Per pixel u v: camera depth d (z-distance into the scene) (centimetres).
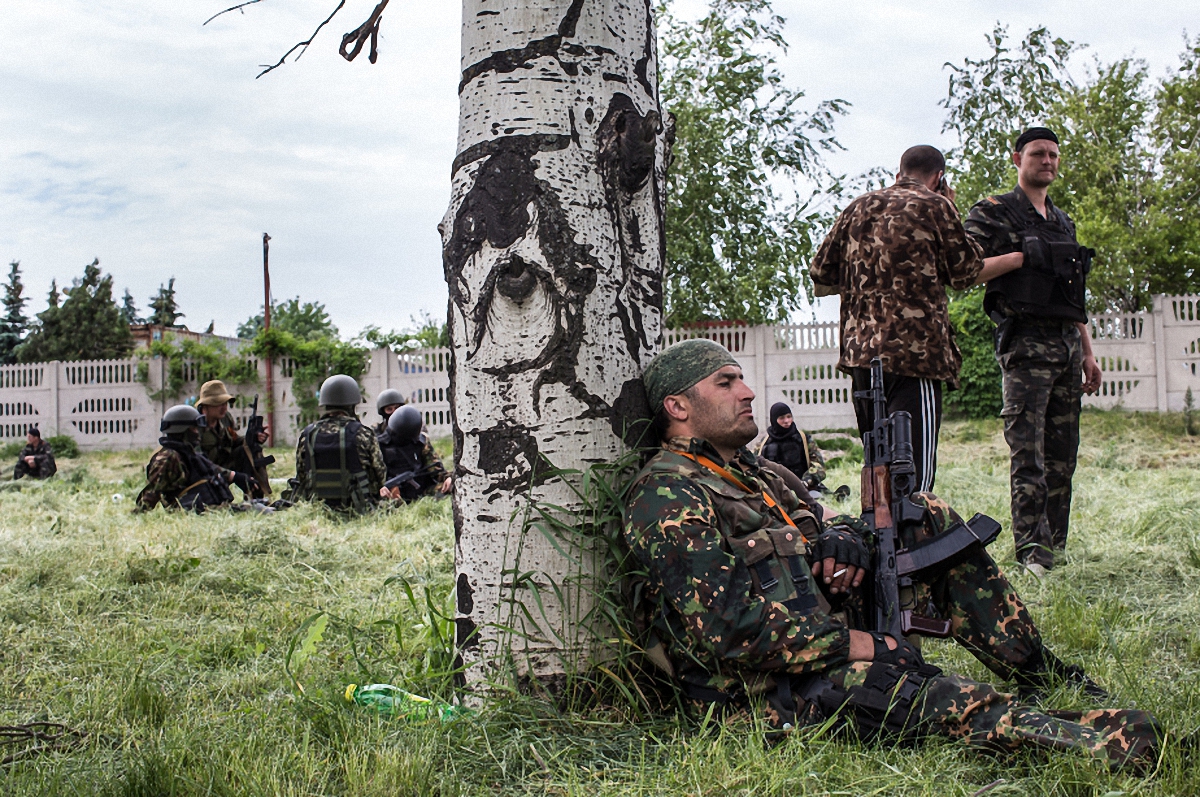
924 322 389
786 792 220
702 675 273
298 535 686
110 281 4103
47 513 870
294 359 2150
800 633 254
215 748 242
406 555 599
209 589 490
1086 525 603
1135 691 277
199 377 2177
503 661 283
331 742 254
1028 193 532
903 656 254
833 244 423
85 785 227
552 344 290
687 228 2156
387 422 1070
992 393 1631
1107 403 1627
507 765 243
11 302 4522
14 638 385
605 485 287
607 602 279
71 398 2217
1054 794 213
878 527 281
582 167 296
